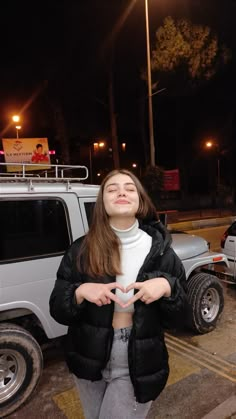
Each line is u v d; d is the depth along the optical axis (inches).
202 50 706.2
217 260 184.1
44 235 124.8
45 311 124.1
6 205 118.0
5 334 111.6
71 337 73.2
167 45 685.3
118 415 68.3
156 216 79.0
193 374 135.0
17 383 115.6
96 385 73.4
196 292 166.6
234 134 1077.1
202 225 632.4
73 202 133.3
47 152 372.2
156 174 671.8
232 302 219.8
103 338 67.1
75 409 116.3
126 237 70.2
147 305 67.2
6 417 113.1
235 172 1144.2
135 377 67.3
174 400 119.4
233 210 927.0
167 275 68.6
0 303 114.7
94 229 70.8
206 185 1390.3
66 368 142.1
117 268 67.4
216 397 120.6
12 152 358.9
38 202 124.8
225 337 168.1
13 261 117.3
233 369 138.5
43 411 115.7
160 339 71.1
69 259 73.6
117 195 68.8
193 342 162.9
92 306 67.9
